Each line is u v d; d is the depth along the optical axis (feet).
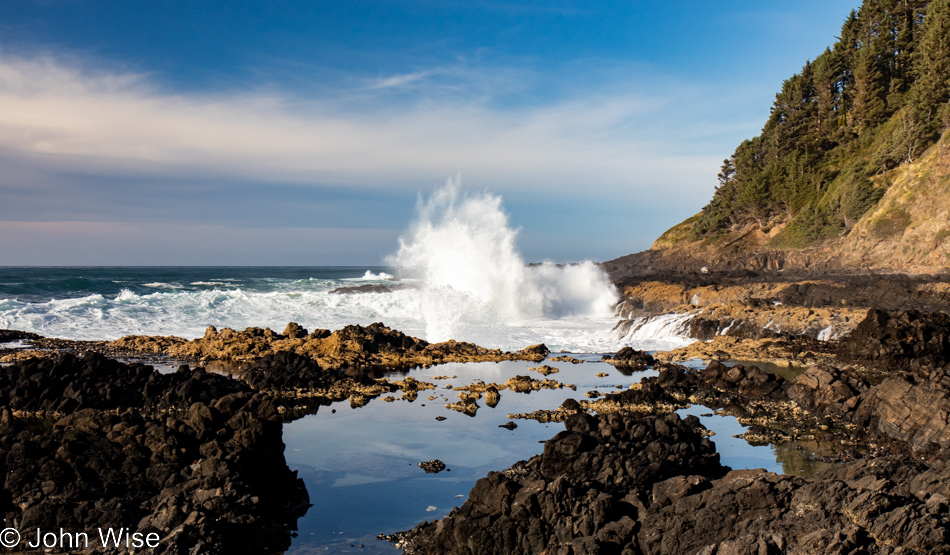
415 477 42.11
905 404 50.14
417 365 83.92
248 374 70.13
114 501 33.55
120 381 59.62
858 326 84.84
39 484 34.04
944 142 199.82
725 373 67.77
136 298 138.72
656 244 364.17
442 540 31.07
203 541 30.14
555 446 36.73
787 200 278.87
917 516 24.21
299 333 98.12
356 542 32.94
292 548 32.27
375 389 67.82
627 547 28.58
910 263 186.70
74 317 115.75
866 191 227.81
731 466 43.27
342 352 87.81
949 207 184.24
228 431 38.78
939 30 225.76
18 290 177.37
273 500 37.09
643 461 34.55
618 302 150.10
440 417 56.80
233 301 141.18
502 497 31.35
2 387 57.88
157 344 92.22
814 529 25.58
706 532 27.86
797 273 187.52
